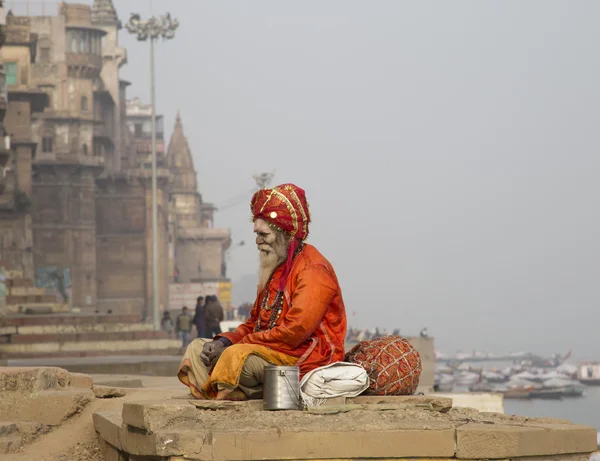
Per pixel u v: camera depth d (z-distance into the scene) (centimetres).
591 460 2031
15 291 7775
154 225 12619
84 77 18238
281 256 1216
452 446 998
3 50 15188
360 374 1155
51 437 1382
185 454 959
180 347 6500
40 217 17675
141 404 1027
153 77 13225
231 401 1098
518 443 1001
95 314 7106
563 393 14738
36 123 17800
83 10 18425
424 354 8269
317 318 1167
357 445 983
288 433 976
